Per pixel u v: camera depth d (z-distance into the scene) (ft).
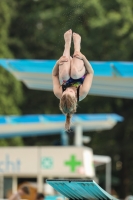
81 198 66.03
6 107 226.17
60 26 234.79
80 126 150.20
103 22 220.84
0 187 140.77
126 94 104.32
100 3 225.76
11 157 139.23
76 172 137.08
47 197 127.24
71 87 58.90
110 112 244.01
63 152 137.90
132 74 89.10
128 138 243.81
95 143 243.81
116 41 226.17
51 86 109.09
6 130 149.79
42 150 138.62
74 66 58.54
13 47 245.86
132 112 244.22
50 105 245.45
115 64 88.17
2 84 225.35
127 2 225.35
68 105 56.39
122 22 222.48
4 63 97.40
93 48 227.61
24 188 105.19
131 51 223.10
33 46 248.73
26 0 243.60
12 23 246.27
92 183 59.26
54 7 241.35
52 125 149.89
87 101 239.50
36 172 138.10
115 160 249.96
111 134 243.19
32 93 243.40
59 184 61.52
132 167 249.14
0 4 229.86
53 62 94.43
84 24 223.10
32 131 152.46
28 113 243.81
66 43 59.88
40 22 247.29
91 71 59.62
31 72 98.22
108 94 106.32
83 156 137.39
